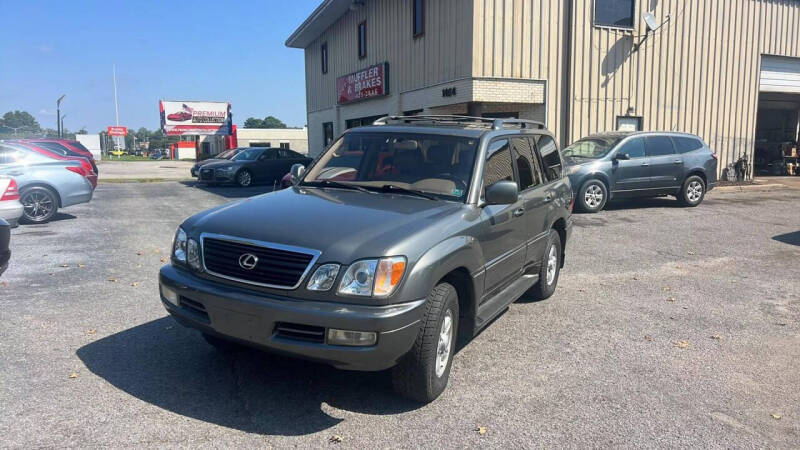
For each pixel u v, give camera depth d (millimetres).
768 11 18328
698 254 8734
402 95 18484
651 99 16938
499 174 4871
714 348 4965
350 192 4551
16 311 5473
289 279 3381
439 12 15898
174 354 4477
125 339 4773
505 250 4777
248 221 3768
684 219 11938
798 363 4668
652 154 13164
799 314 5953
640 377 4320
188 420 3479
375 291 3316
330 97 25125
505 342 4988
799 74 19359
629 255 8609
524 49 15039
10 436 3225
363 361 3303
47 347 4566
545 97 15445
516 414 3693
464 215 4125
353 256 3354
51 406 3592
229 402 3727
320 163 5184
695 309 6070
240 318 3428
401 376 3654
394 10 18562
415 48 17344
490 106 16578
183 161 61719
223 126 49062
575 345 4949
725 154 18469
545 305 6109
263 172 20484
